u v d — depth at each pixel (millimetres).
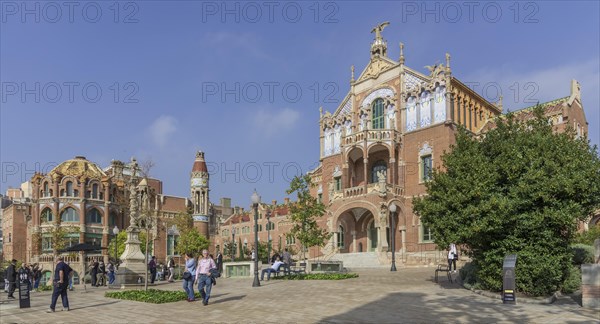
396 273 31984
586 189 18906
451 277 26234
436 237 21484
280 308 16672
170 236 84562
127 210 80312
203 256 18734
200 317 15406
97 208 75875
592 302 16344
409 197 46344
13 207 83562
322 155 55656
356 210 49969
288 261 30812
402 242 45469
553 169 19078
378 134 47531
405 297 18844
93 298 22531
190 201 90062
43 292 31281
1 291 40125
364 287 22547
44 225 73062
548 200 18656
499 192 19969
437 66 46062
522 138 20453
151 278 32125
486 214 19312
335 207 47812
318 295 19875
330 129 55500
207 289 18266
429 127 46031
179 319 15141
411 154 47094
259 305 17578
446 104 45062
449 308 16203
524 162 19500
